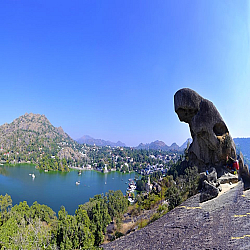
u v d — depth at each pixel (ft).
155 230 92.48
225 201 86.38
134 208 248.93
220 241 58.95
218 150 117.29
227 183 107.65
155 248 75.66
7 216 217.77
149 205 220.23
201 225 75.82
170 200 126.41
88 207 216.33
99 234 159.63
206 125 117.70
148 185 396.37
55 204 359.25
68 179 645.10
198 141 126.52
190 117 128.36
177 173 221.66
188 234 73.77
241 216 70.08
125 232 172.45
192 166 141.49
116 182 631.56
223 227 67.15
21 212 226.99
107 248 106.93
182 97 124.36
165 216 103.19
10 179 568.00
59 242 131.34
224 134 117.80
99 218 175.01
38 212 240.53
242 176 107.86
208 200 96.32
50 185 526.57
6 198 281.13
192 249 61.41
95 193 463.42
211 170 113.60
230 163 118.93
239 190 93.61
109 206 228.84
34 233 162.20
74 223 138.21
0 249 146.20
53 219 246.47
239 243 53.88
